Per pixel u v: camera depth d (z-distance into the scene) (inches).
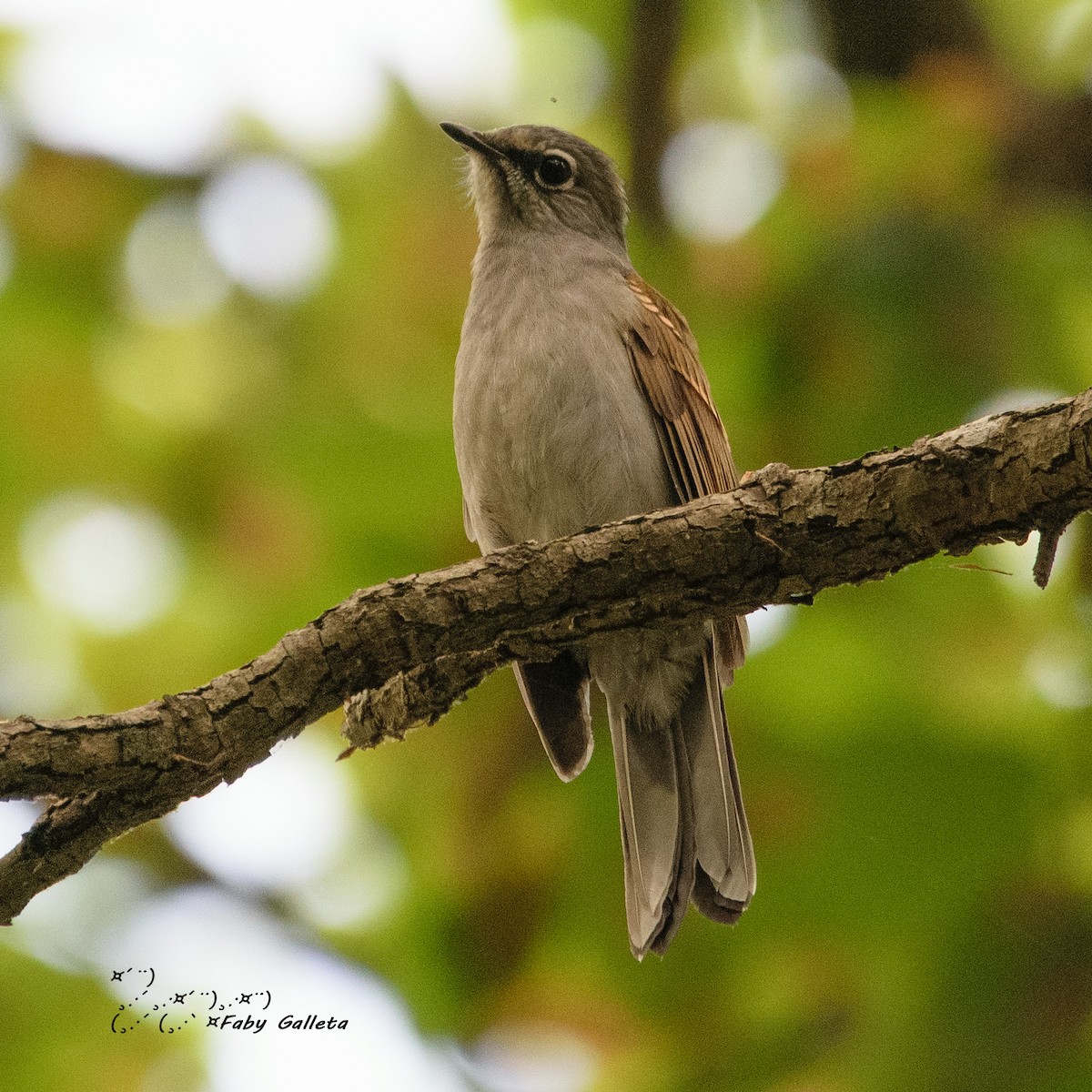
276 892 503.2
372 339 515.2
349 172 538.6
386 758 487.5
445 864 444.1
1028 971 404.2
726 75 531.5
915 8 516.1
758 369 461.4
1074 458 268.8
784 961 432.5
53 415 520.7
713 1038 434.3
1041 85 494.6
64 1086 454.9
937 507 284.5
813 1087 419.2
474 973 440.1
